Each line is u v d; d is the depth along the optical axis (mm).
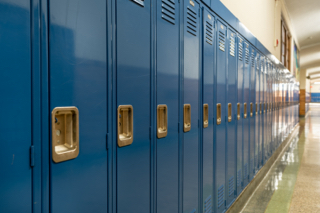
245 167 3461
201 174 2090
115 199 1142
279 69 6734
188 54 1812
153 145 1423
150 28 1359
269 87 5207
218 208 2488
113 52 1102
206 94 2148
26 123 764
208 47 2164
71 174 917
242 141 3285
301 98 19328
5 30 704
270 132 5438
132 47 1221
